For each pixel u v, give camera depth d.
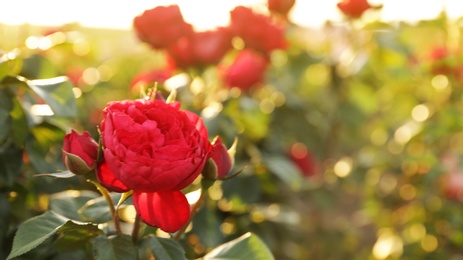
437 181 1.93
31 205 1.19
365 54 1.78
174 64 1.36
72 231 0.98
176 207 0.90
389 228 2.21
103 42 2.17
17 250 0.92
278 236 1.68
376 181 2.10
